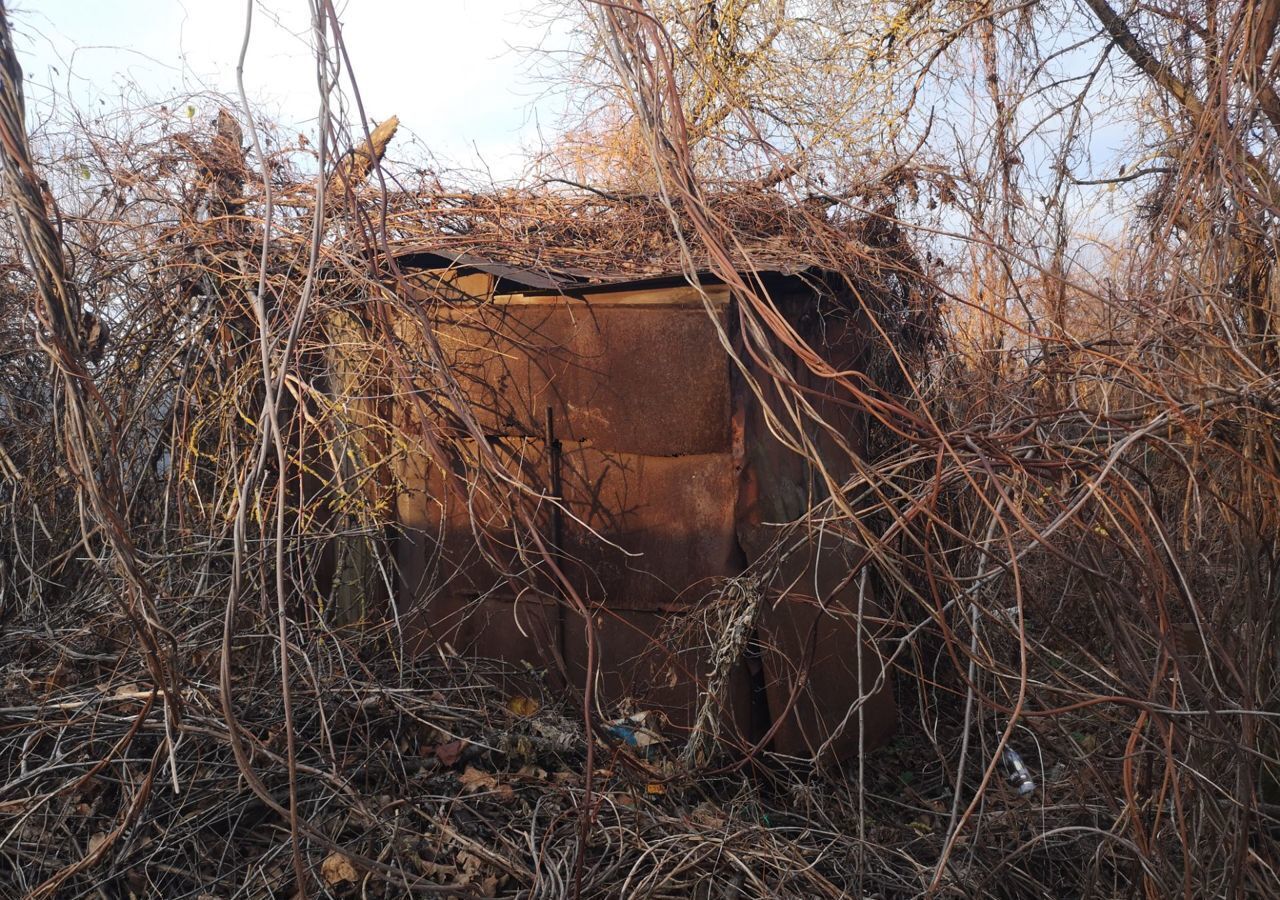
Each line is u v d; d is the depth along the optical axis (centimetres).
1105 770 329
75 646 384
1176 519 324
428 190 529
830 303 441
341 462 445
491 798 334
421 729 371
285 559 428
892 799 386
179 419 455
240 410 430
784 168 475
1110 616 269
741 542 387
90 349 425
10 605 412
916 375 472
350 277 410
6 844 282
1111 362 300
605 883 299
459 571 427
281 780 319
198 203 477
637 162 847
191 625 388
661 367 395
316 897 285
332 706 355
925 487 340
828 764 401
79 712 321
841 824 361
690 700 391
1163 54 408
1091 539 283
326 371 441
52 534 447
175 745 272
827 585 414
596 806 318
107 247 468
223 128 488
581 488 410
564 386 409
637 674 402
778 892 295
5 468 435
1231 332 286
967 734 255
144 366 461
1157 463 330
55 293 239
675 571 396
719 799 368
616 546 380
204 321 454
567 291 412
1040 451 294
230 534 420
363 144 502
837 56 889
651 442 398
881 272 474
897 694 474
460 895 283
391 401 434
